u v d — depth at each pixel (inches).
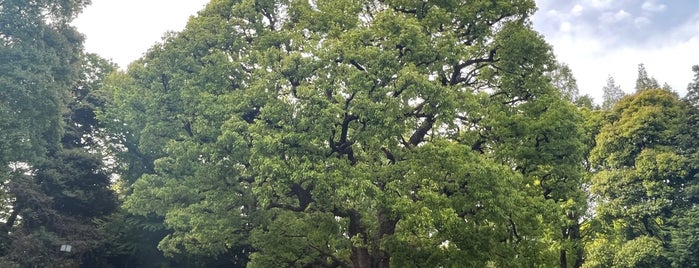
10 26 802.2
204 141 637.9
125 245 1053.2
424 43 588.1
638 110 1167.0
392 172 555.8
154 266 1067.3
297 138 503.5
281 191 549.0
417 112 610.9
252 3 724.7
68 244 974.4
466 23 682.2
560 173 689.6
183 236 767.7
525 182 662.5
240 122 553.3
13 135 767.7
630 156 1144.8
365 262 614.9
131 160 1154.7
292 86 576.1
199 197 670.5
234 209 638.5
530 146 661.9
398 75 542.9
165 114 718.5
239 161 581.3
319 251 658.2
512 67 705.6
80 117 1234.6
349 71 539.5
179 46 723.4
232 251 1025.5
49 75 813.9
